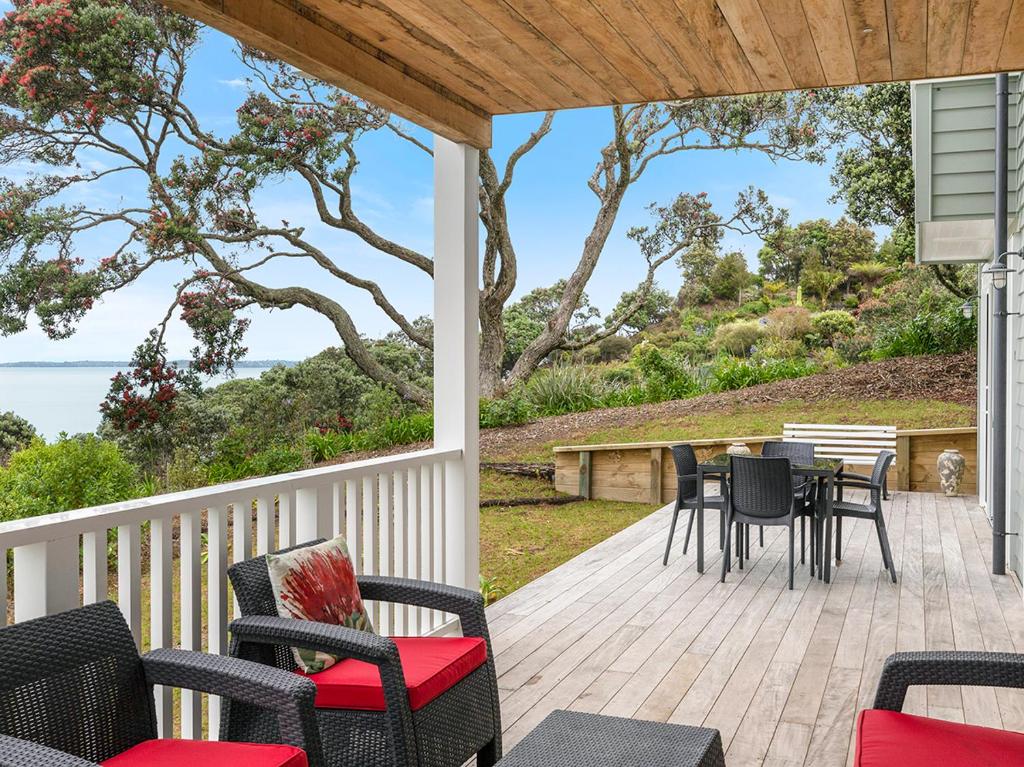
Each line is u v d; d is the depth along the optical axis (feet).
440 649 8.98
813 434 33.09
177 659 6.95
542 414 53.06
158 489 40.14
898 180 56.95
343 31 10.71
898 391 45.39
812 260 61.21
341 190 51.83
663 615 16.16
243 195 46.32
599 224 60.03
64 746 6.35
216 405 45.60
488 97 13.75
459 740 8.68
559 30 10.84
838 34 10.94
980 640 14.61
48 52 38.91
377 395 52.54
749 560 21.13
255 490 9.91
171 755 6.46
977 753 6.22
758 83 13.01
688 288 65.36
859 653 13.89
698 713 11.36
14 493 25.63
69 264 40.47
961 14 10.30
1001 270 18.79
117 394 42.57
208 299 46.09
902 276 57.57
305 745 6.51
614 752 6.30
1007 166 18.83
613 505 34.24
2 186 39.58
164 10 41.57
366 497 12.35
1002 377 19.97
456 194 14.40
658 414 48.26
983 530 24.70
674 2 9.95
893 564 20.24
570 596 17.61
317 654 8.54
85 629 6.72
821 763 9.87
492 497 36.24
